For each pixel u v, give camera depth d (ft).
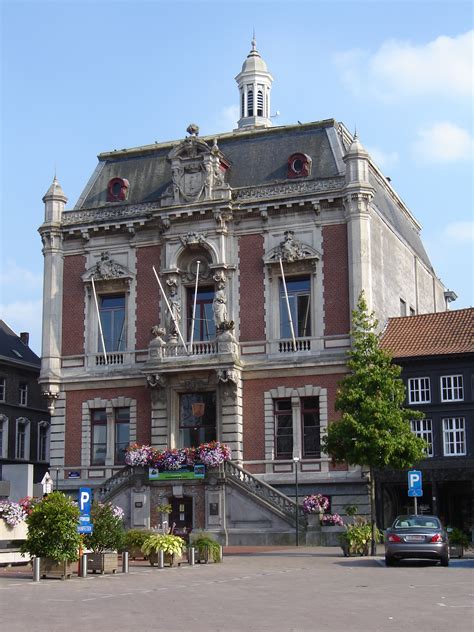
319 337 151.84
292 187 156.87
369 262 151.23
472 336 148.66
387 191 179.42
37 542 84.99
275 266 155.84
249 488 141.69
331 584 76.79
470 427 143.43
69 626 51.96
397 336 155.84
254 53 215.72
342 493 146.20
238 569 95.04
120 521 102.58
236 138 170.81
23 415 223.92
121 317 166.40
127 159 179.22
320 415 149.69
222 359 151.23
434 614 56.39
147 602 64.28
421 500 149.89
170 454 147.02
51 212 170.09
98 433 163.73
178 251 160.66
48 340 167.22
